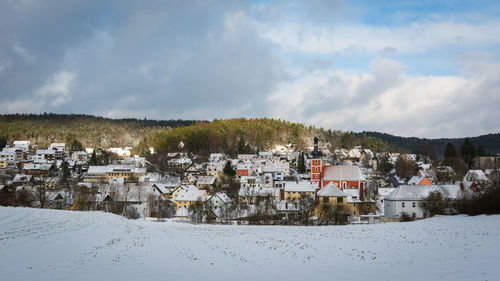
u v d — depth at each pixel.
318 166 161.62
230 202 140.50
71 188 194.88
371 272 33.12
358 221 119.44
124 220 88.62
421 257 38.66
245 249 47.41
